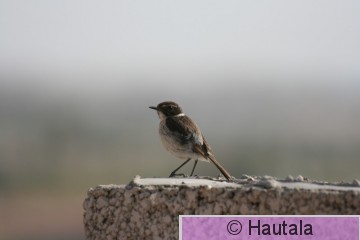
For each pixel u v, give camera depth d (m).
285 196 8.40
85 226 9.05
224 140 80.12
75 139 92.19
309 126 102.81
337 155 75.94
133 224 8.77
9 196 56.62
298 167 66.12
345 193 8.38
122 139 96.69
